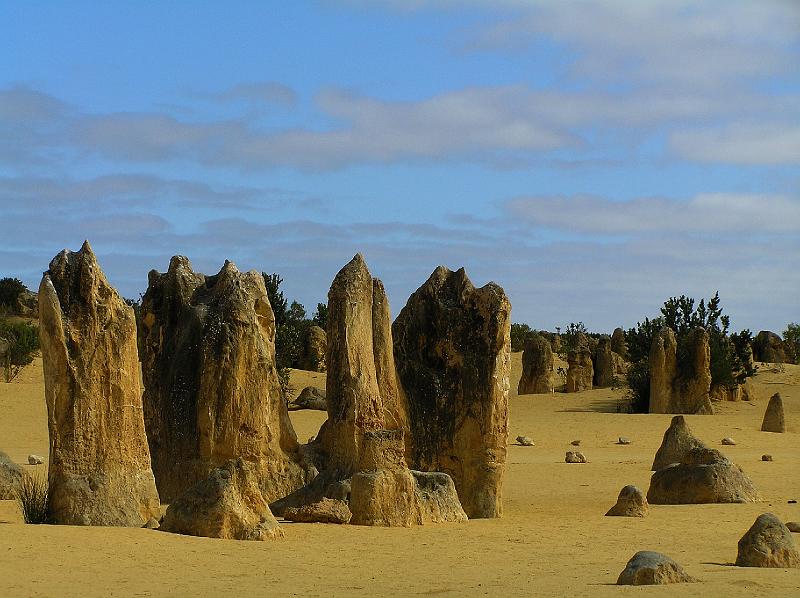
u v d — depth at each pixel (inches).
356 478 924.0
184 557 714.2
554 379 2888.8
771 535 720.3
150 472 863.7
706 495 1138.7
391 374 1091.3
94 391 844.0
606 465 1503.4
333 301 1072.8
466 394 1079.0
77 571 651.5
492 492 1055.0
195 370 1061.1
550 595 595.8
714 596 584.7
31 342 2501.2
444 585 638.5
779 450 1722.4
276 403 1067.9
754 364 2992.1
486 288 1094.4
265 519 819.4
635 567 637.9
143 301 1130.0
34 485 913.5
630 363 2898.6
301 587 629.3
